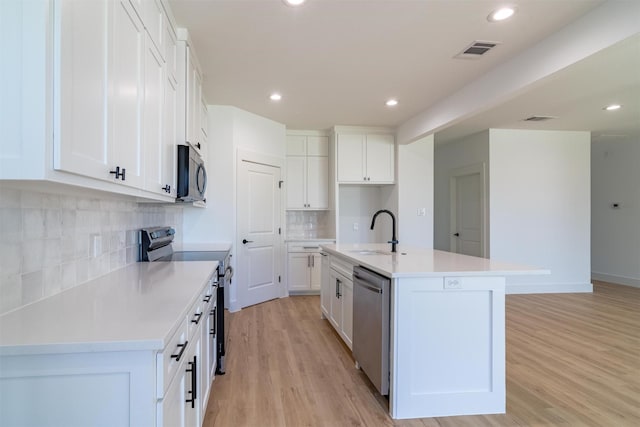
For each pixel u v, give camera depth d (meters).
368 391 2.48
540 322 4.08
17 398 0.97
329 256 3.80
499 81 3.21
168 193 2.17
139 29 1.62
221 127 4.38
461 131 5.62
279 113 4.71
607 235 6.61
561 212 5.62
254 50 2.90
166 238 3.02
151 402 1.00
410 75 3.42
